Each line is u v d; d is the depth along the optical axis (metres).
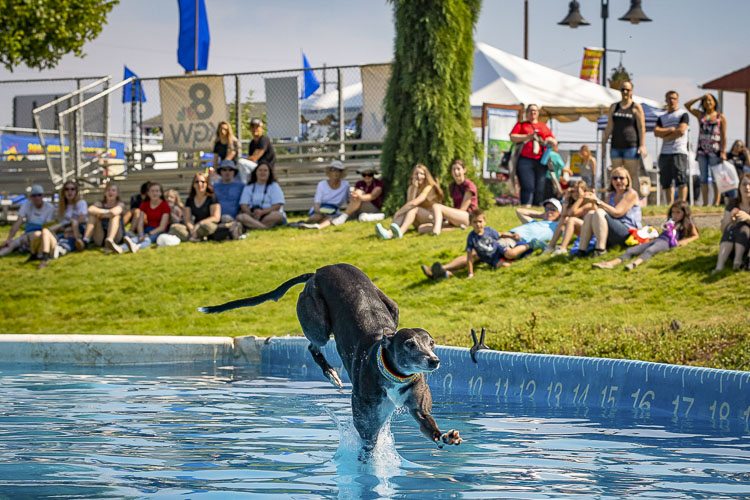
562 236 13.13
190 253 15.49
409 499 4.00
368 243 14.92
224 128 17.86
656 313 9.80
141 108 21.23
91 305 13.16
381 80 19.77
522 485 4.28
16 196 25.31
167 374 8.98
